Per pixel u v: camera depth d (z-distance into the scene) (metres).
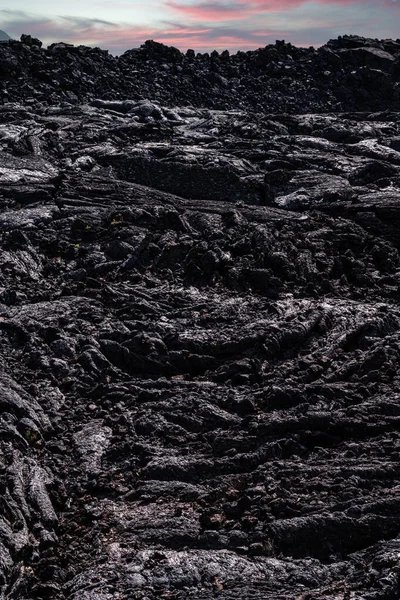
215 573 4.61
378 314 8.88
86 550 5.05
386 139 19.48
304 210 13.61
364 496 5.43
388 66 29.67
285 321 8.62
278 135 19.41
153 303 9.24
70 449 6.30
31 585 4.66
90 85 24.23
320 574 4.62
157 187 14.56
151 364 7.74
